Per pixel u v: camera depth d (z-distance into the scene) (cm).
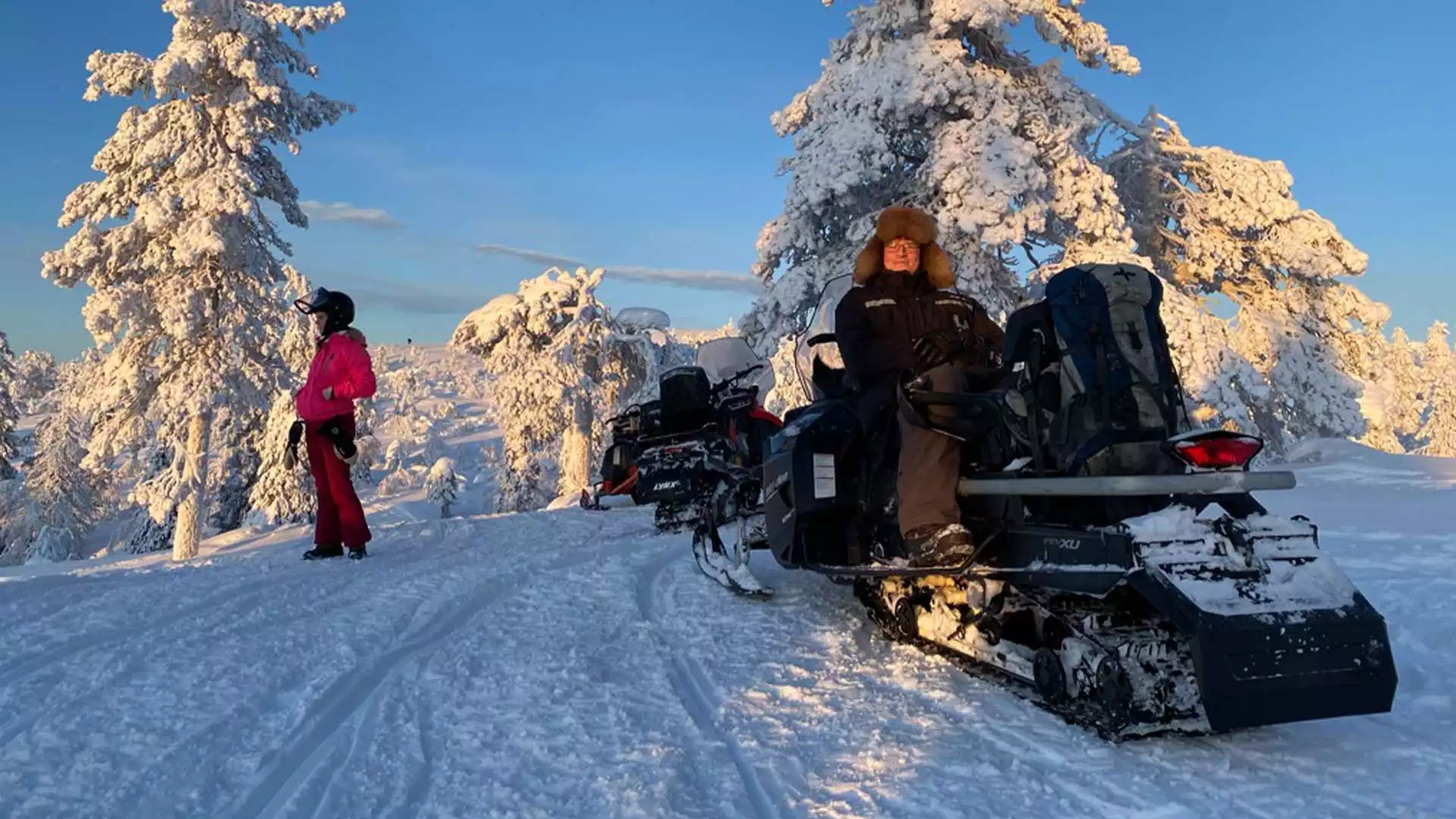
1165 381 276
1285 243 1916
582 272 3073
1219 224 2023
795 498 390
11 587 428
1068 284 284
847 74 1841
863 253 395
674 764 235
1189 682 248
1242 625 224
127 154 2166
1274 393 1864
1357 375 2002
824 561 402
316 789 221
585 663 329
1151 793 217
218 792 220
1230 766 235
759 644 362
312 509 3078
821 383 428
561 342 2955
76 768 230
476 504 6500
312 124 2309
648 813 206
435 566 527
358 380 550
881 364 362
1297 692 225
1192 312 1587
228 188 2111
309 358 2997
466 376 15662
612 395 3089
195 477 2231
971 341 367
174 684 297
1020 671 294
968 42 1966
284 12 2214
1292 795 215
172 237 2148
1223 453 242
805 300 1802
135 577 485
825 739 257
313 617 394
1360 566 527
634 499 718
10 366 4325
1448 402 5834
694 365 801
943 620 340
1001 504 307
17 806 209
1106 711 249
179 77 2069
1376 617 235
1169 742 252
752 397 791
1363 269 1916
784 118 2028
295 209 2330
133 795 217
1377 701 232
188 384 2167
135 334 2217
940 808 211
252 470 3450
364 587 460
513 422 3034
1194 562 238
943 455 318
